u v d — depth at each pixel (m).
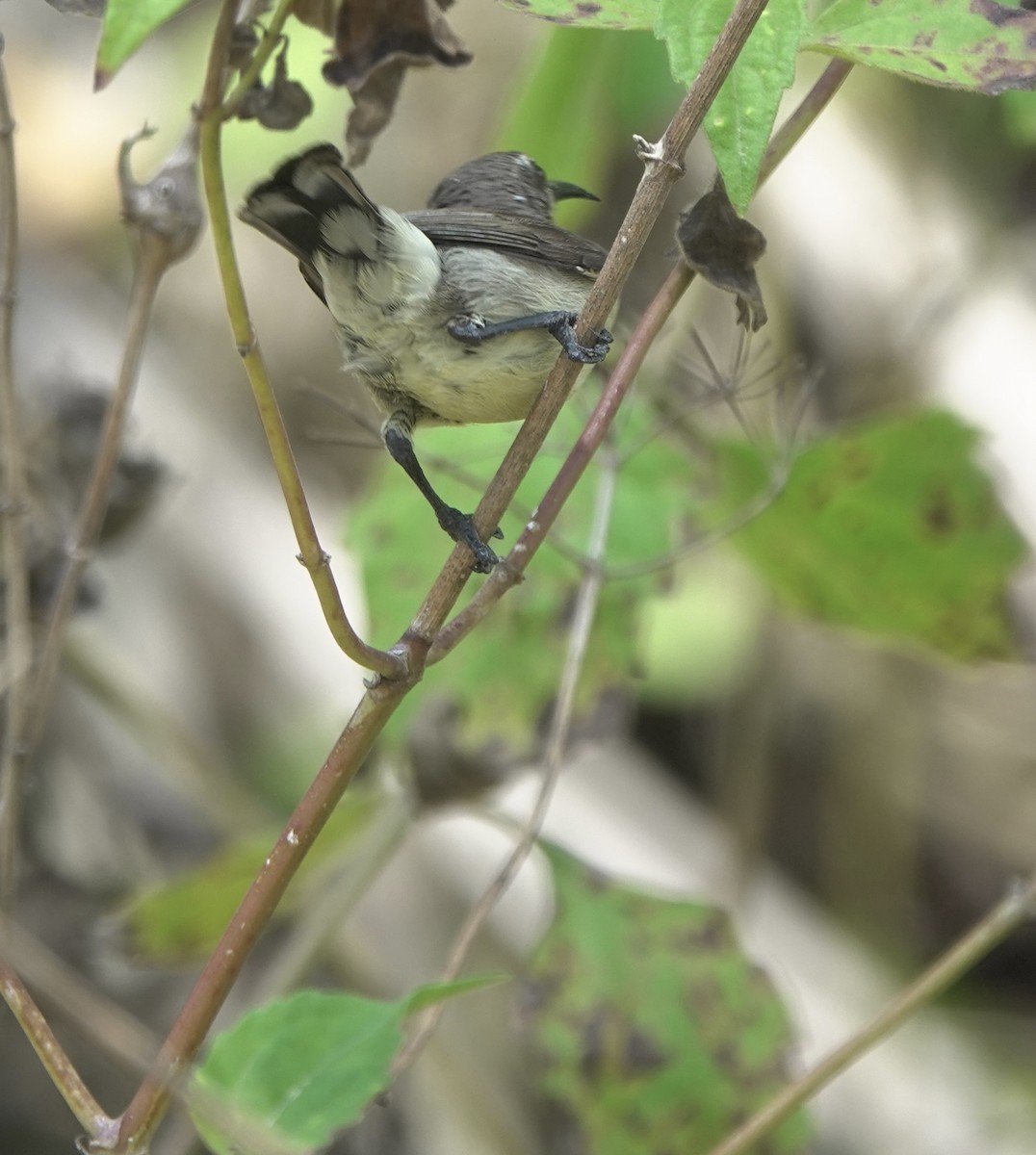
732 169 4.84
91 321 14.49
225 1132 4.70
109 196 15.34
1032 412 11.87
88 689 11.00
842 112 12.73
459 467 8.31
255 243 15.30
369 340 6.68
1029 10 5.64
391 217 6.44
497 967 11.88
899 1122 11.68
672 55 4.93
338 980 10.74
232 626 13.26
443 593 5.24
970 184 12.53
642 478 8.88
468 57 6.13
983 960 13.16
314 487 14.30
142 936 9.18
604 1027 8.34
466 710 8.68
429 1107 10.67
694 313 11.66
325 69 6.12
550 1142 11.15
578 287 6.91
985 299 12.27
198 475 13.74
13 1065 11.73
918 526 8.98
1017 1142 11.62
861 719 13.16
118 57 3.99
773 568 9.52
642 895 8.56
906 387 12.13
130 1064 6.35
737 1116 8.29
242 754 12.89
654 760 13.46
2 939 5.11
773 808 13.38
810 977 12.26
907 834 13.12
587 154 9.90
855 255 12.45
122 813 11.88
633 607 8.76
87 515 7.40
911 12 5.21
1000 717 13.24
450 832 12.20
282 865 5.08
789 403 9.98
